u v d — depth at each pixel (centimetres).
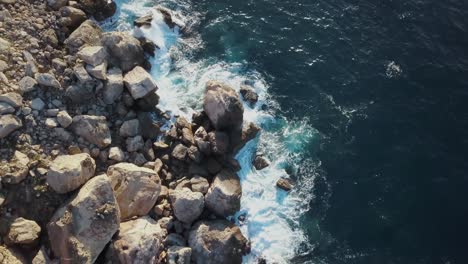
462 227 2906
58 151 2617
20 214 2444
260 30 3638
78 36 2984
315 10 3819
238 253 2639
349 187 3022
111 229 2445
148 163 2808
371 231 2870
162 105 3103
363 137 3222
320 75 3462
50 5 3091
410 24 3825
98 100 2864
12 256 2298
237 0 3794
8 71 2706
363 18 3816
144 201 2631
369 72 3516
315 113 3291
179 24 3516
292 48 3572
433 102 3412
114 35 3002
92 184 2450
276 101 3309
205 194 2759
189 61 3394
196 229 2633
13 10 2958
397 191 3023
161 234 2555
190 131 2966
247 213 2850
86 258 2355
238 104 2919
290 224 2870
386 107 3359
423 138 3247
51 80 2741
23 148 2550
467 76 3562
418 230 2883
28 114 2634
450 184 3067
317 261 2758
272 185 2978
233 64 3428
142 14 3447
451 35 3794
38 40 2919
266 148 3114
